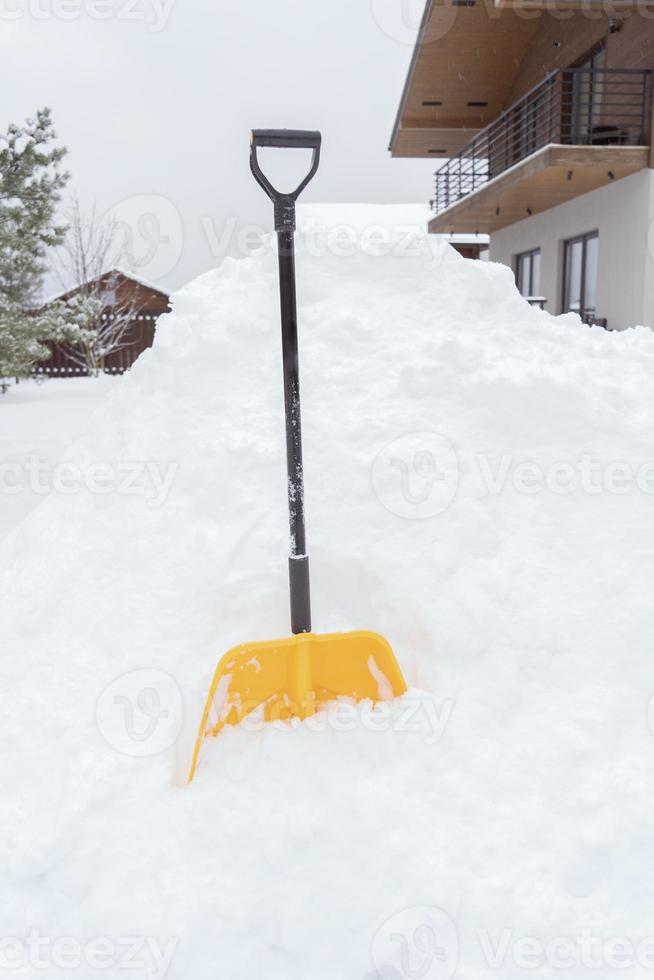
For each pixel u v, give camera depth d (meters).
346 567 2.32
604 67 10.67
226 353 2.78
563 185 10.47
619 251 10.09
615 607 2.25
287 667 2.08
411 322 2.93
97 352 21.08
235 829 1.77
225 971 1.53
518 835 1.75
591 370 2.92
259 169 1.91
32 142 9.64
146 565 2.35
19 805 1.82
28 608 2.32
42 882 1.71
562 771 1.89
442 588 2.23
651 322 9.58
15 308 10.82
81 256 22.41
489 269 3.15
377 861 1.69
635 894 1.66
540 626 2.18
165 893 1.66
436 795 1.84
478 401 2.60
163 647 2.17
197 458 2.52
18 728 1.99
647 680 2.11
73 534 2.51
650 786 1.83
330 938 1.57
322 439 2.53
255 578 2.28
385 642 2.09
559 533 2.38
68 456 2.83
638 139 9.69
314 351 2.77
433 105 15.37
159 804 1.84
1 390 14.45
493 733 1.99
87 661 2.16
